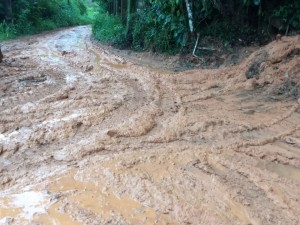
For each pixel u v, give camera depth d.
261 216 3.34
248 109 6.11
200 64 9.84
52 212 3.49
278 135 5.00
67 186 3.93
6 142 4.99
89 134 5.22
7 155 4.66
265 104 6.30
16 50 13.52
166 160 4.41
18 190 3.87
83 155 4.59
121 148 4.73
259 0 9.55
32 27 20.88
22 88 7.68
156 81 8.15
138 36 13.34
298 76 6.99
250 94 6.91
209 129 5.27
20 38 17.98
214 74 8.34
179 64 10.17
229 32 10.31
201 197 3.65
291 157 4.43
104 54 12.34
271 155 4.49
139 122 5.48
